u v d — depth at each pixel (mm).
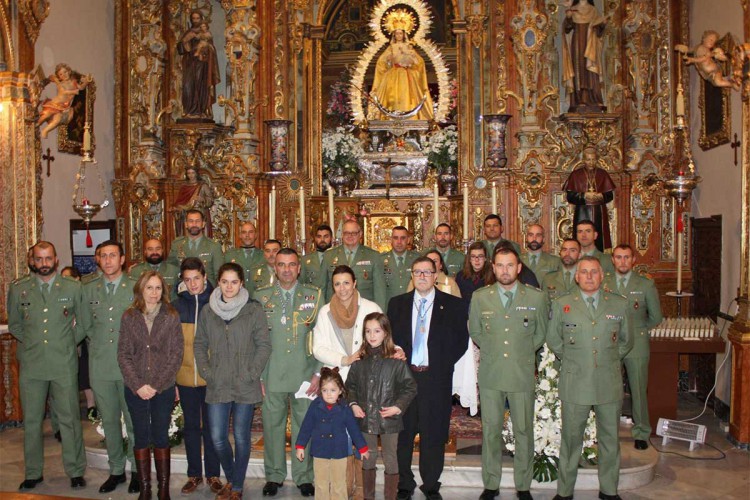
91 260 10953
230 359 6070
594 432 6941
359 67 13602
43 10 9445
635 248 11266
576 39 11430
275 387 6387
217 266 9305
